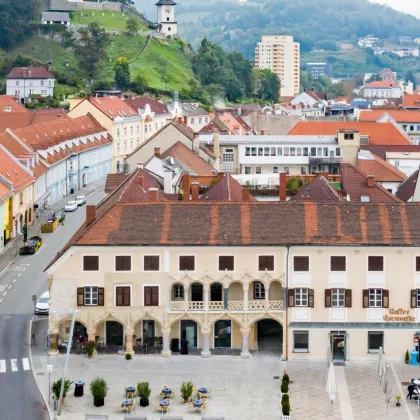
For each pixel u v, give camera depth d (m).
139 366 101.62
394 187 177.38
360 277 103.81
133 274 104.12
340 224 105.44
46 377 97.94
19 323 114.31
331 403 91.12
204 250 103.94
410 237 104.06
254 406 90.44
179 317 104.38
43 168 187.25
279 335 110.94
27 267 140.25
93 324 104.19
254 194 155.50
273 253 103.94
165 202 107.69
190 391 90.94
